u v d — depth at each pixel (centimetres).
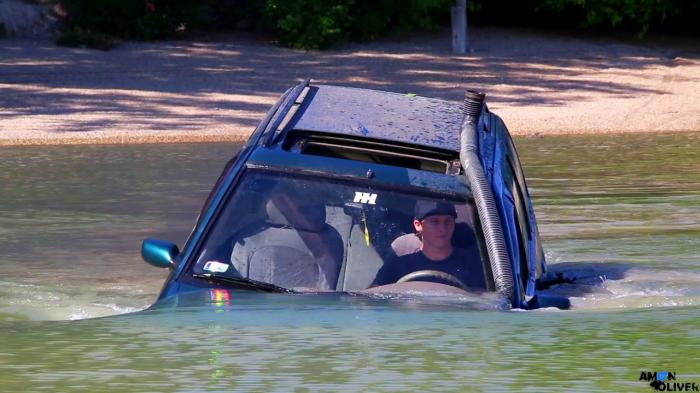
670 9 11131
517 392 1078
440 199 1862
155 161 4778
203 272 1781
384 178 1898
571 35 11581
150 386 1114
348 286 1777
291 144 2028
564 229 3169
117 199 3619
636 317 1636
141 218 3269
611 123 6919
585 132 6556
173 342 1372
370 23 10556
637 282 2320
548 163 4941
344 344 1345
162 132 6019
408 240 1820
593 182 4241
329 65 9400
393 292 1738
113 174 4288
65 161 4762
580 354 1284
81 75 8194
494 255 1778
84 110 6775
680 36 11725
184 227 3128
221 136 5969
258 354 1287
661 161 5012
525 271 1878
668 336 1418
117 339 1412
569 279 2348
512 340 1382
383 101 2356
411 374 1165
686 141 6006
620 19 11075
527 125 6775
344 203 1864
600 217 3381
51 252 2750
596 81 9062
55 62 8681
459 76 9131
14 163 4672
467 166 1912
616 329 1494
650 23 11538
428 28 10775
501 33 11450
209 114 6844
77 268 2553
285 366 1213
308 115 2164
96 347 1360
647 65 9994
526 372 1173
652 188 4066
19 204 3509
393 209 1852
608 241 2947
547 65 9825
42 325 1620
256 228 1839
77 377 1171
